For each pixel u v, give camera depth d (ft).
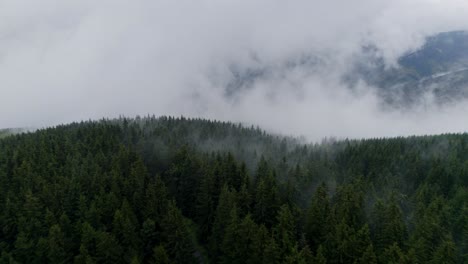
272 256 176.14
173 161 309.42
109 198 218.59
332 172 323.16
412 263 157.17
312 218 203.82
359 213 216.95
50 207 217.97
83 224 191.62
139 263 185.78
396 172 329.72
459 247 186.70
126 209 209.26
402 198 267.59
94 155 309.63
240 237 193.26
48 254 183.32
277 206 226.99
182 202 274.16
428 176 296.51
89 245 186.70
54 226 186.19
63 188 229.45
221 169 268.82
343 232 184.44
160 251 179.93
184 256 197.06
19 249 186.91
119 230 197.67
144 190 247.29
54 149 315.17
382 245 187.21
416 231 187.32
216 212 226.38
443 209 211.61
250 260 186.19
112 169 260.62
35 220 199.21
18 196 223.51
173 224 200.34
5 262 179.83
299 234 206.59
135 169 263.70
